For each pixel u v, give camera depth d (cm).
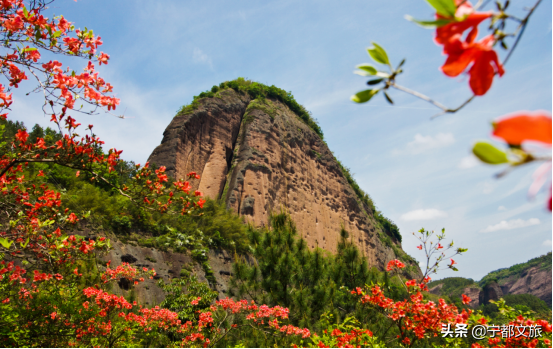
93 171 659
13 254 659
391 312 795
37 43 541
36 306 811
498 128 39
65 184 2294
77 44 577
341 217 5816
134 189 721
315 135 6612
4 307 750
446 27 81
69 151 624
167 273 2470
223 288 2800
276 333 931
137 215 2630
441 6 80
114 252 2241
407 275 5012
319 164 6175
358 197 6856
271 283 1091
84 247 696
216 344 1045
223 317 1110
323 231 5291
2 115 552
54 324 827
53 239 659
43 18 529
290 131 5925
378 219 7425
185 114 4703
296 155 5756
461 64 80
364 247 5797
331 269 1139
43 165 1945
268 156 5128
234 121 5441
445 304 734
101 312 909
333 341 732
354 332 752
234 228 3478
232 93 5816
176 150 4266
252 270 1133
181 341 1105
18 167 672
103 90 599
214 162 4744
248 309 1066
